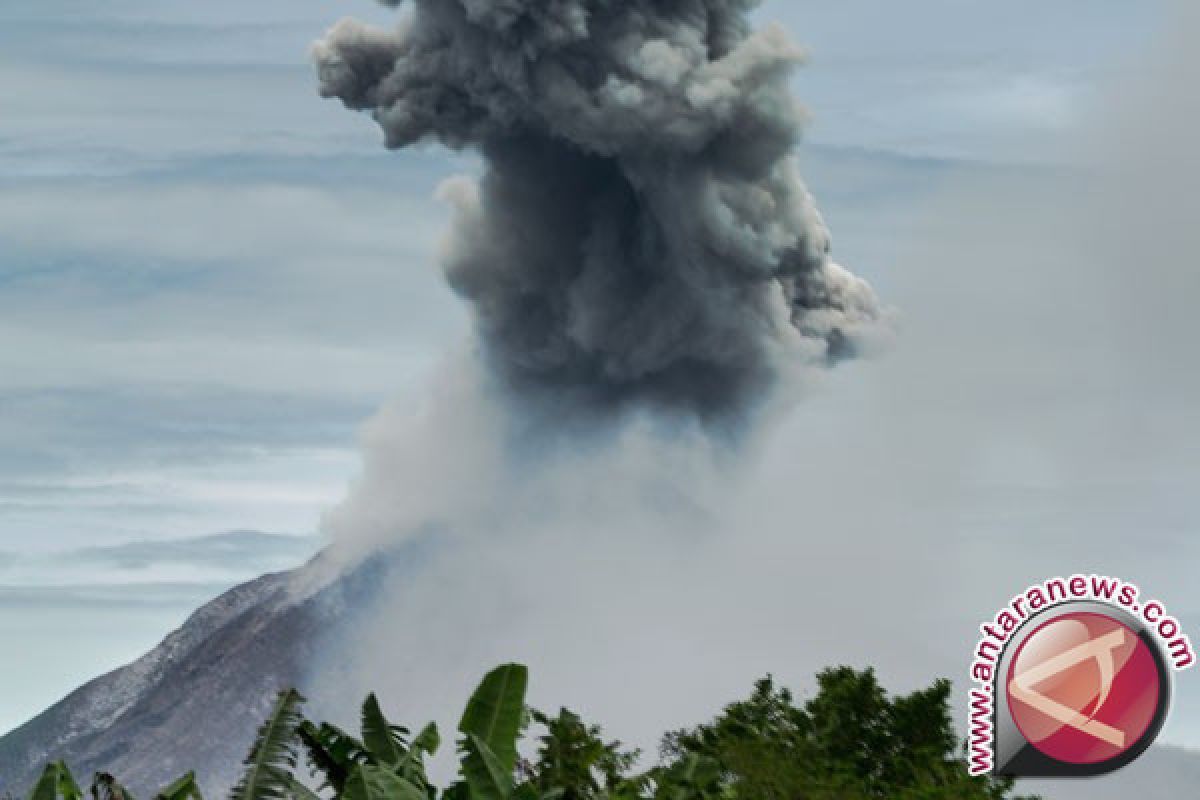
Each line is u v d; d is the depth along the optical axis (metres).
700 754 72.69
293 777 54.34
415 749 57.78
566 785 70.25
